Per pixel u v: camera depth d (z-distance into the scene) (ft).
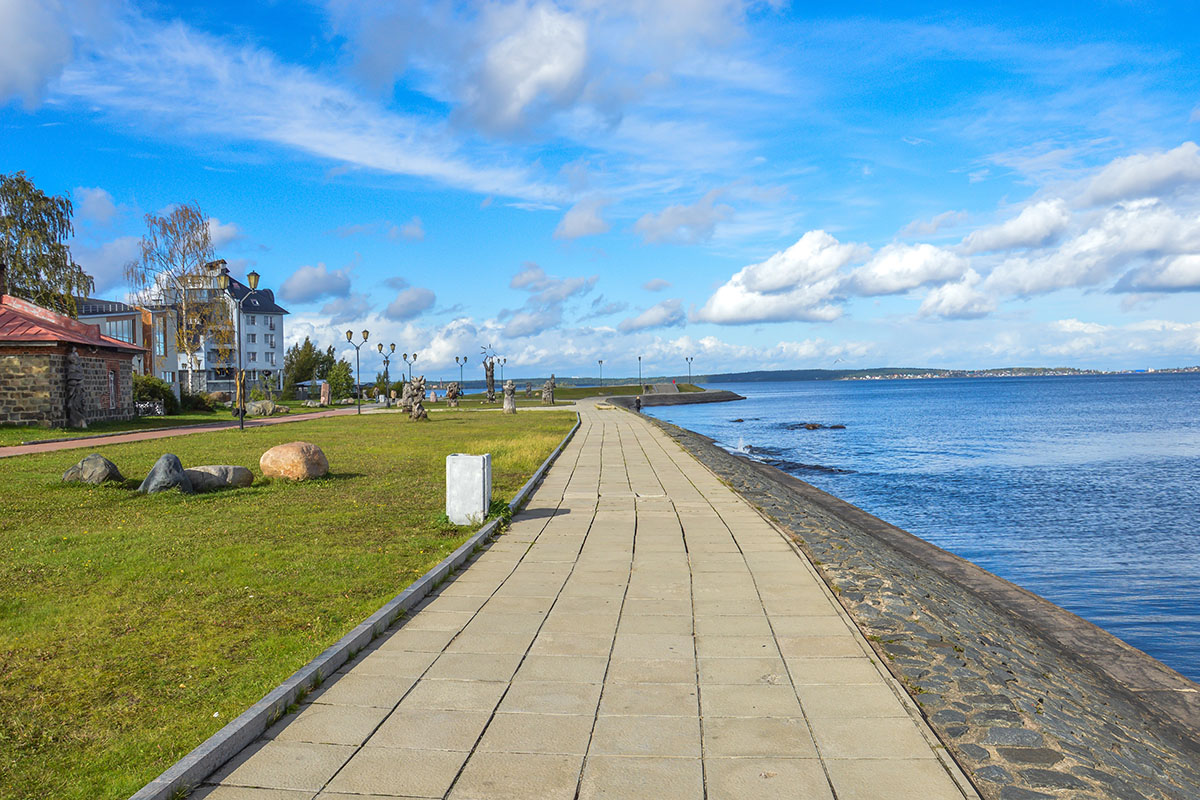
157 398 135.44
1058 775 12.41
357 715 14.25
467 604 21.81
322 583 23.43
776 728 13.67
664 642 18.48
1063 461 116.88
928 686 16.08
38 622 19.90
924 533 62.18
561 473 55.83
